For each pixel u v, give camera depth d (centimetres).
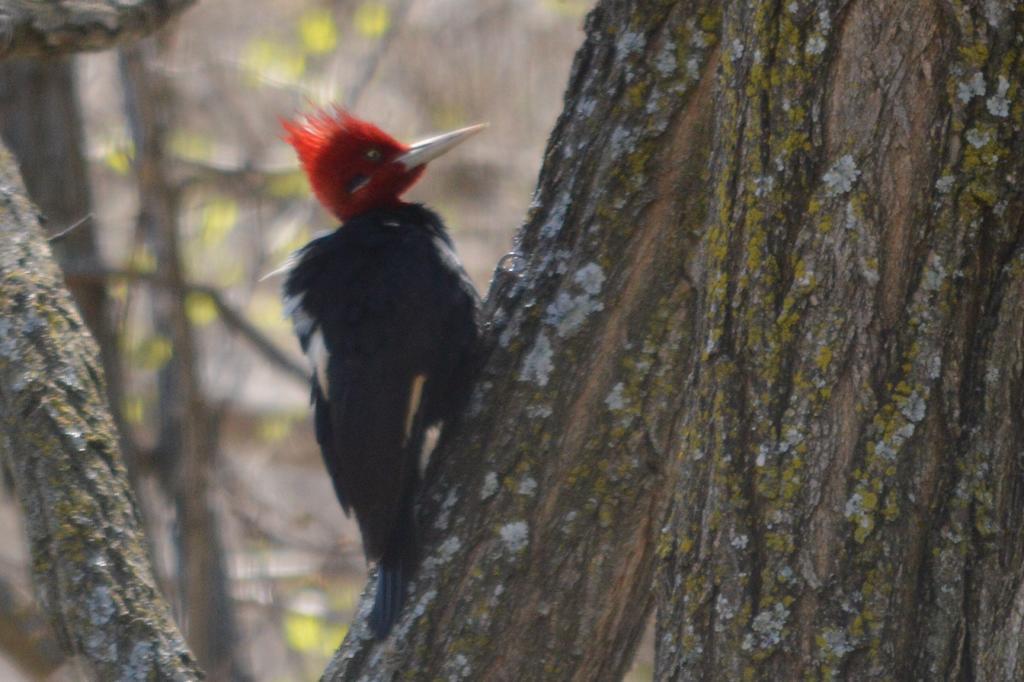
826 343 646
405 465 836
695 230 776
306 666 1997
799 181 654
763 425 659
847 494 640
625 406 777
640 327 782
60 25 860
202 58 1923
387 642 785
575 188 812
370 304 886
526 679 776
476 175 2023
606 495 774
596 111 811
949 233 628
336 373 880
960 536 634
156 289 1772
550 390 790
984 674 636
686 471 696
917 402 633
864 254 639
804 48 649
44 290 794
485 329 838
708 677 666
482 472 797
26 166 1561
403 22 1950
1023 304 631
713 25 784
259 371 2281
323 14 1898
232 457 2138
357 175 1106
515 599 775
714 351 680
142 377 2030
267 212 2073
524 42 2011
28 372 762
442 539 793
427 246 922
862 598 636
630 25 803
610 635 784
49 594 729
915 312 633
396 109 2002
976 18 615
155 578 764
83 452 750
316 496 2330
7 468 797
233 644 1656
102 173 2006
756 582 656
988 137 621
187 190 1770
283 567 2000
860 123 638
